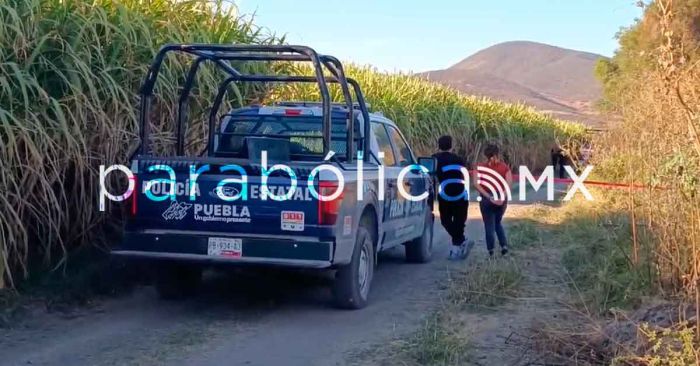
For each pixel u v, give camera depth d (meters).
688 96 7.22
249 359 6.48
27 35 8.01
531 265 10.37
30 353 6.59
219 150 9.33
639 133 9.98
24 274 7.93
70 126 8.19
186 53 9.24
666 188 7.75
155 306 8.30
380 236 8.95
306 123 9.11
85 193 8.71
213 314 8.01
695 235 6.89
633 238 8.92
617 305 7.56
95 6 8.87
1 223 7.28
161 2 10.23
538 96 169.50
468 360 6.38
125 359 6.44
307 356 6.57
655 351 5.56
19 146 7.68
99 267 8.76
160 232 7.71
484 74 187.50
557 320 7.21
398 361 6.39
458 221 11.62
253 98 11.38
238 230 7.59
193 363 6.36
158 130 9.37
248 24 11.56
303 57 8.39
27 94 7.75
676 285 7.52
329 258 7.44
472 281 8.79
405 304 8.57
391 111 20.94
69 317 7.75
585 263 9.77
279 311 8.16
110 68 8.66
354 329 7.45
